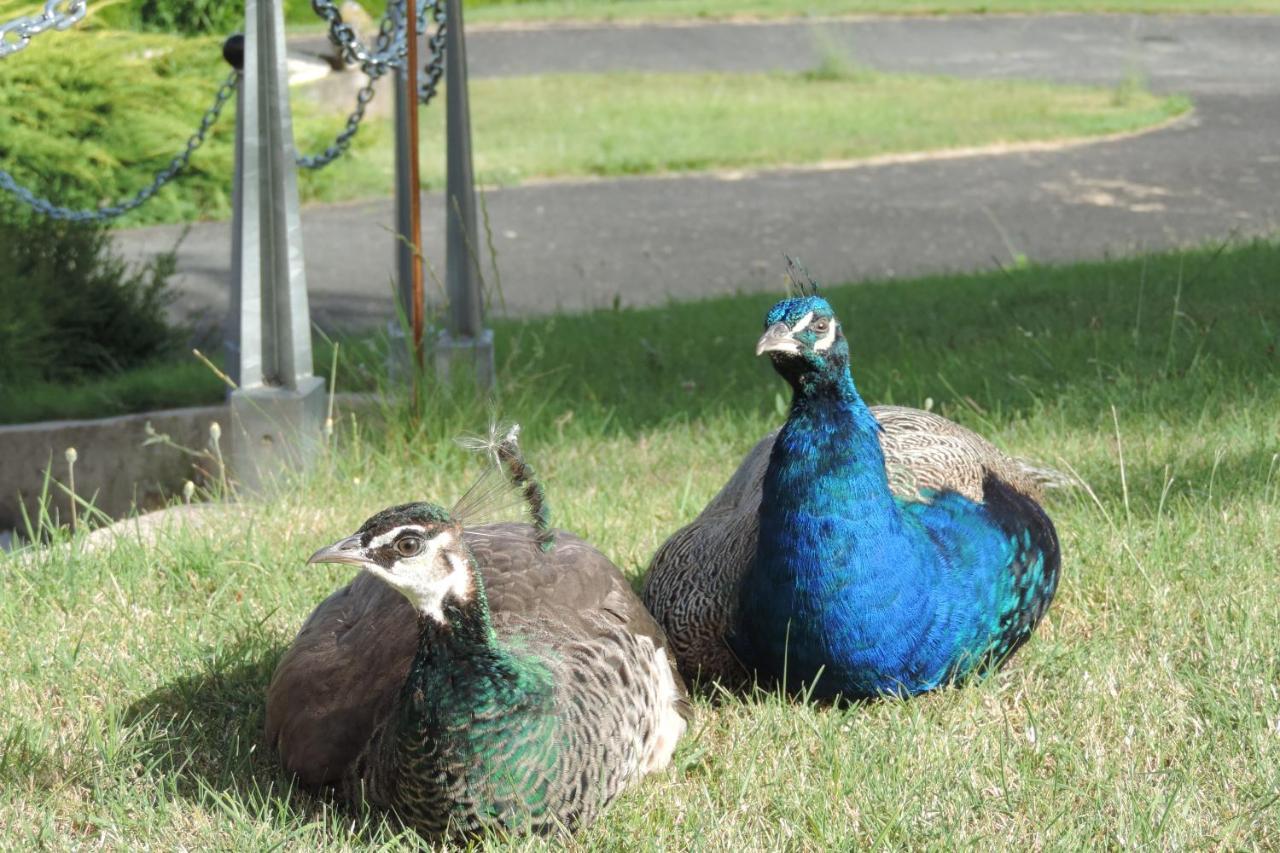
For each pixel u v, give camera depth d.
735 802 4.27
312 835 4.04
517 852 3.81
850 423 4.46
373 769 3.96
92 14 16.55
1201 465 6.82
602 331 10.70
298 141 18.20
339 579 5.86
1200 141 20.31
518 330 10.66
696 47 31.06
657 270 14.23
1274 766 4.32
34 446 7.98
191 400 9.02
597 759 3.93
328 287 13.83
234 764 4.51
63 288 10.91
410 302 8.02
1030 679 5.01
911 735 4.54
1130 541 5.91
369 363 9.04
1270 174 17.78
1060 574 5.38
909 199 17.22
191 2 19.94
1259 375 8.08
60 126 15.80
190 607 5.66
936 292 11.36
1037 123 21.70
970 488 4.98
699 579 5.01
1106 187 17.39
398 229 7.93
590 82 26.20
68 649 5.23
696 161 19.78
